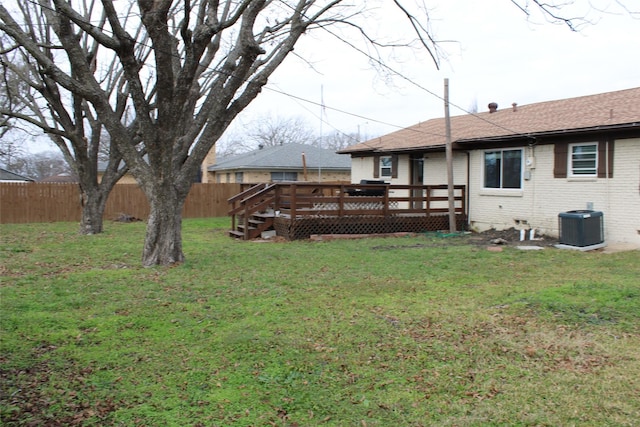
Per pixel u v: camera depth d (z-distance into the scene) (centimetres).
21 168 5253
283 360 449
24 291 714
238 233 1414
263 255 1044
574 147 1248
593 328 525
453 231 1461
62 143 1523
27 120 1269
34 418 341
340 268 890
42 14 1345
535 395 375
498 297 664
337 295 688
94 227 1513
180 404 366
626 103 1294
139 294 701
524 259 979
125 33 818
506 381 401
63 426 332
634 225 1115
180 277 815
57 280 788
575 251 1083
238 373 421
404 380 406
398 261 962
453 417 345
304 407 361
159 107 863
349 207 1509
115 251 1112
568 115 1374
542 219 1331
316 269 881
